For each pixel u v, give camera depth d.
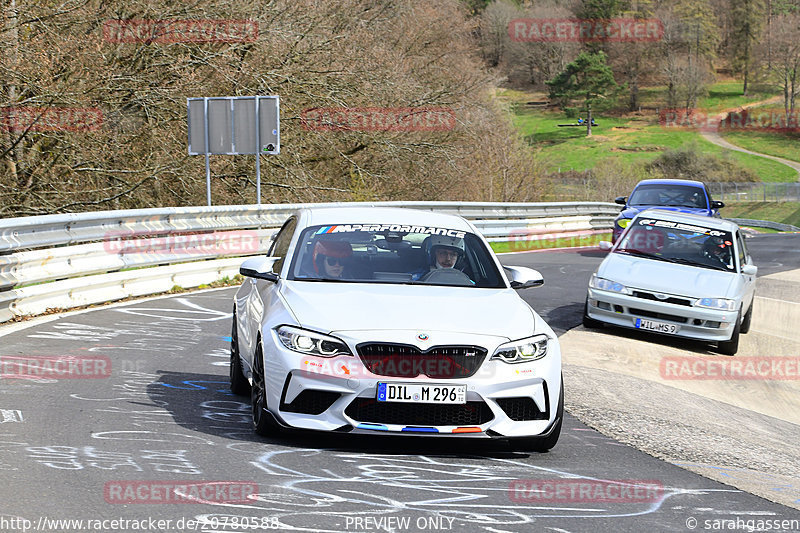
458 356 13.94
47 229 27.52
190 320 27.88
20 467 12.48
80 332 24.73
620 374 24.02
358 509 11.20
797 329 36.34
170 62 51.28
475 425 14.00
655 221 33.25
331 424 13.80
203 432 15.02
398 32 85.88
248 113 45.50
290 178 61.56
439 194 80.50
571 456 15.16
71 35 46.56
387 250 17.09
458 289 16.22
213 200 58.50
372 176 69.38
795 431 20.86
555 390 14.66
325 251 16.94
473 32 102.19
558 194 125.31
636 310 29.75
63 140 45.69
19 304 26.47
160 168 50.53
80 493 11.41
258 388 14.91
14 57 42.91
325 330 14.10
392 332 13.99
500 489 12.60
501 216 65.81
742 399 24.12
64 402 16.80
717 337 29.05
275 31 56.53
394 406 13.85
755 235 98.56
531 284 17.41
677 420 19.42
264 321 15.08
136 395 17.73
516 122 101.88
